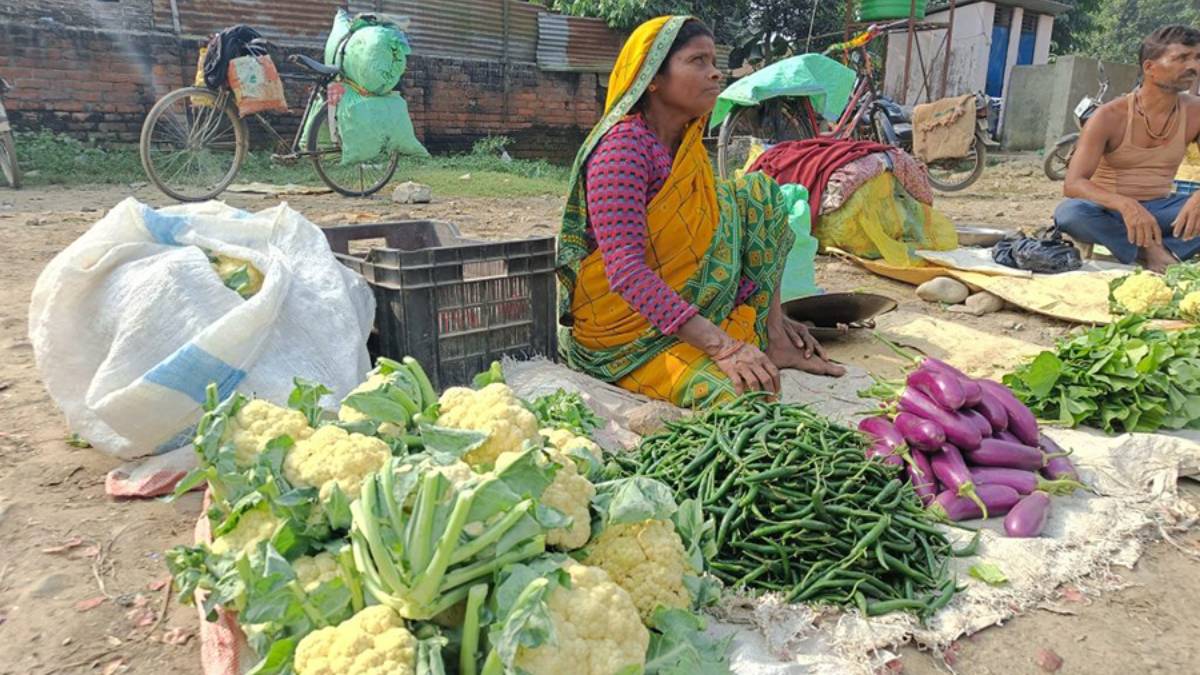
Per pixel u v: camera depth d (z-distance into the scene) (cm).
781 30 1841
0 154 872
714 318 334
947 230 619
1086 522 244
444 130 1370
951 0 1552
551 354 360
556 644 147
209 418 190
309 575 163
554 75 1485
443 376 329
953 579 212
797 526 207
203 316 267
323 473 174
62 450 292
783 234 350
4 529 243
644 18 1500
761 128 871
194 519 252
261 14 1156
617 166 304
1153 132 538
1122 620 208
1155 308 433
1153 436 288
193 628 206
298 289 286
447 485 154
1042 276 511
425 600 148
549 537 174
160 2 1088
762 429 227
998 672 189
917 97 1889
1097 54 4969
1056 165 1148
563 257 340
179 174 923
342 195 928
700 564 195
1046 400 312
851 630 194
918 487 247
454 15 1345
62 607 212
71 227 670
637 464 236
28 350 388
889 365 387
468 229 736
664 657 166
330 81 884
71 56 1030
